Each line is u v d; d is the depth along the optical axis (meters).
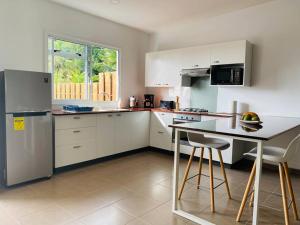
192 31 4.76
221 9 4.02
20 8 3.38
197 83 4.73
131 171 3.61
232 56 3.86
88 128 3.74
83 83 4.41
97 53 4.58
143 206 2.49
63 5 3.86
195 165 3.99
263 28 3.85
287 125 2.54
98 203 2.53
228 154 3.80
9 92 2.75
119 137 4.29
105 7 3.93
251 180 2.21
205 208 2.47
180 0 3.62
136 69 5.31
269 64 3.82
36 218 2.21
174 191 2.37
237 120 2.95
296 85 3.58
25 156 2.95
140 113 4.68
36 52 3.59
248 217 2.31
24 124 2.91
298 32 3.53
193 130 2.17
